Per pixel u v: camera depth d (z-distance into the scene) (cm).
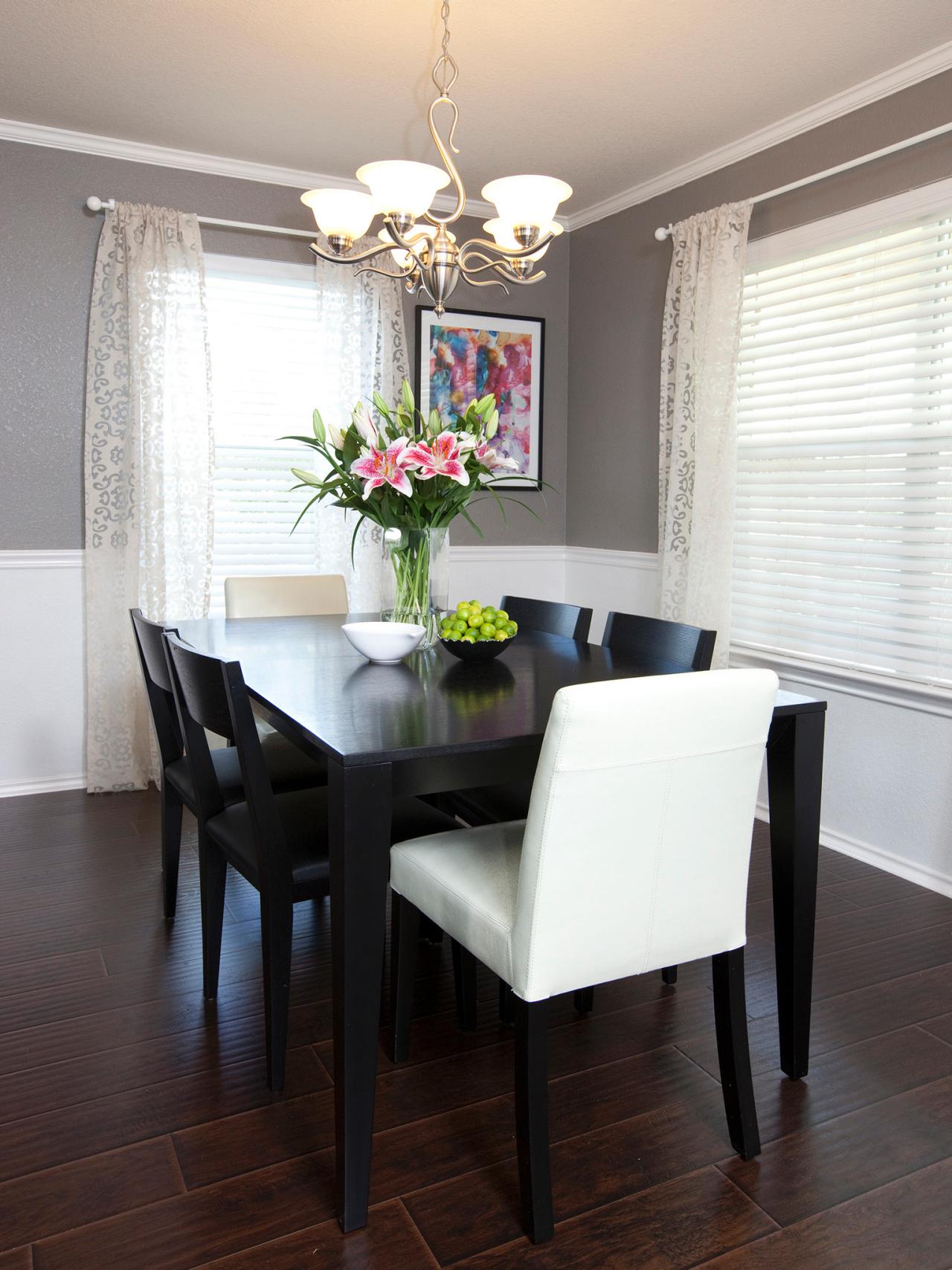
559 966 147
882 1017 216
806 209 330
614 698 138
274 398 405
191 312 371
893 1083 191
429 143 359
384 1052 202
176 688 210
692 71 295
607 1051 202
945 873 293
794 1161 168
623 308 426
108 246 358
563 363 468
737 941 165
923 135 279
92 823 341
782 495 347
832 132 319
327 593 354
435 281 226
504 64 292
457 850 180
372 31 273
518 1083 149
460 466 209
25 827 335
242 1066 195
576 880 145
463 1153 169
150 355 363
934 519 294
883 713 312
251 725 174
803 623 341
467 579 460
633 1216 154
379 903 150
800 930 188
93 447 364
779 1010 193
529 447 464
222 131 349
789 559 347
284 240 397
